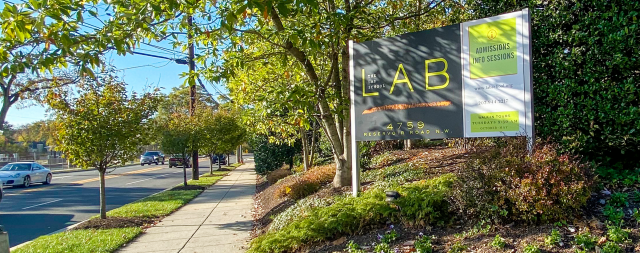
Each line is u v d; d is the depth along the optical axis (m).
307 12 7.75
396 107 6.61
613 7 5.44
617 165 5.86
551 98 5.95
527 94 5.59
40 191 18.95
